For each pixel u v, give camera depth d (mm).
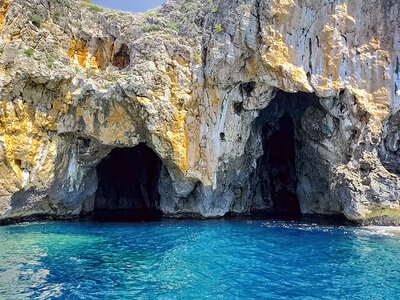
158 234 14461
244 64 17922
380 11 17016
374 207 16094
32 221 17969
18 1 16484
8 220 16719
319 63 17344
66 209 19500
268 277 8742
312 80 17297
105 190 27438
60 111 17469
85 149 19062
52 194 18047
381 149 17016
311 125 19766
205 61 18609
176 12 20641
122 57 20406
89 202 22234
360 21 17203
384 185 16062
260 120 22750
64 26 18828
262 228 16000
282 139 25406
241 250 11516
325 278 8672
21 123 16188
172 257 10578
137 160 27438
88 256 10695
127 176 28031
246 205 22578
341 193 16875
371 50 17094
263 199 24969
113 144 18938
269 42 16922
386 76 16781
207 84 18438
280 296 7504
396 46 16812
